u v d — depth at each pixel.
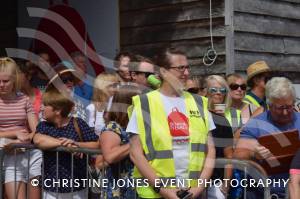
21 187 5.44
